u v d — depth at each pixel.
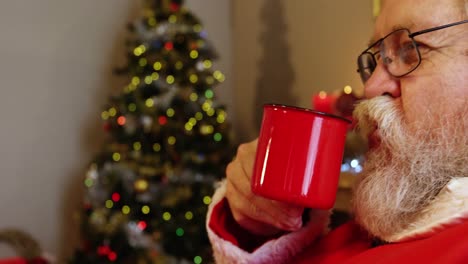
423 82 0.82
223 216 0.98
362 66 0.98
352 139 1.62
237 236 0.98
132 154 2.80
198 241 2.67
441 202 0.73
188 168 2.75
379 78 0.88
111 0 3.45
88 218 2.90
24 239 2.33
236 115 3.54
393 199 0.82
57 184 3.25
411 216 0.81
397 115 0.84
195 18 3.00
